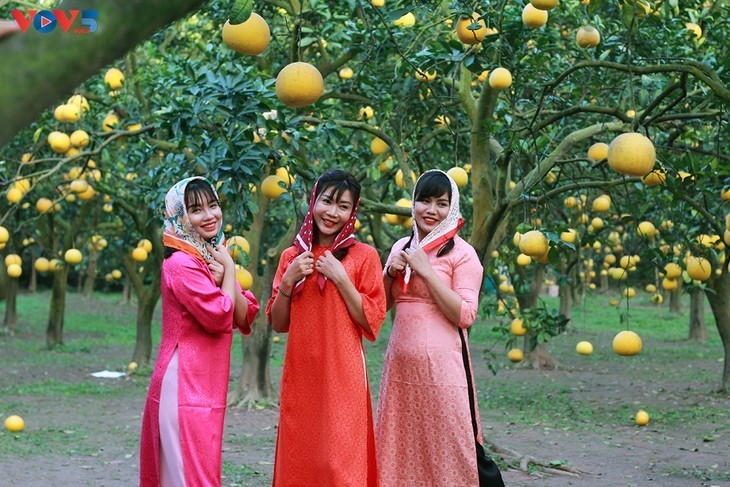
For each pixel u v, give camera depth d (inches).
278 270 144.2
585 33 192.9
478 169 242.8
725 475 239.6
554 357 573.3
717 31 273.6
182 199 137.2
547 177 280.5
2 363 514.0
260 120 196.7
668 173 190.4
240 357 584.7
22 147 413.1
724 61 172.6
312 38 241.8
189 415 133.1
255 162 183.3
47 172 267.6
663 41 239.9
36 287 1300.4
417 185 147.9
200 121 199.6
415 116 292.8
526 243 189.3
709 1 283.7
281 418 137.2
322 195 137.9
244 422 328.8
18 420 305.0
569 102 274.7
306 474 134.3
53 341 592.7
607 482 230.2
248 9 86.4
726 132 275.6
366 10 238.2
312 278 136.9
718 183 215.8
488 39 181.0
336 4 293.0
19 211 475.5
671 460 263.1
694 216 246.8
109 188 387.2
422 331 143.7
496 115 266.5
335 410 133.3
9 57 32.4
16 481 229.5
